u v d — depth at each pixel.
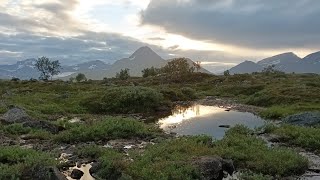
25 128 28.14
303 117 32.28
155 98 51.78
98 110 48.06
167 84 113.38
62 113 43.84
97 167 17.42
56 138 24.83
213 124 36.59
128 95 50.53
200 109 52.22
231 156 19.50
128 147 23.55
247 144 22.11
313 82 85.12
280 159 18.98
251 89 76.81
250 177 16.47
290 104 50.28
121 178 15.10
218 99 68.06
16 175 14.61
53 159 18.16
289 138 26.11
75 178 16.61
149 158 18.05
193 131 31.89
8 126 28.05
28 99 51.44
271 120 39.22
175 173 15.41
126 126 27.94
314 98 52.72
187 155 18.69
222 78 113.94
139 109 48.81
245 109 50.78
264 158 19.11
